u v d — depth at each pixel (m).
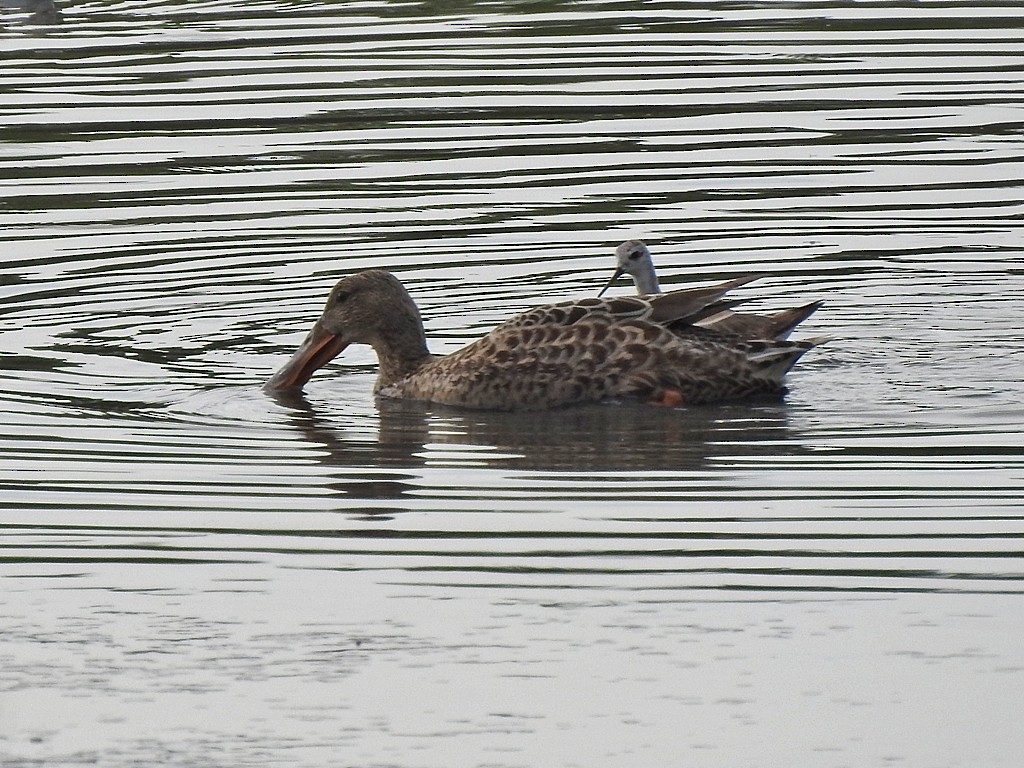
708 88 26.55
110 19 31.50
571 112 25.52
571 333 16.53
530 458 14.66
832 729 9.91
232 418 15.91
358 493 13.77
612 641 11.02
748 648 10.89
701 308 16.67
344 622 11.34
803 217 21.62
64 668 10.77
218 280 19.77
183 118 25.38
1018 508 13.12
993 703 10.16
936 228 21.28
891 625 11.15
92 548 12.62
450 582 11.94
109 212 21.92
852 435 15.10
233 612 11.52
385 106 25.75
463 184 22.73
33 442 15.02
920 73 27.28
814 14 30.88
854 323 18.45
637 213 21.70
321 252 20.58
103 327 18.42
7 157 23.81
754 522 12.95
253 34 30.09
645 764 9.58
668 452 14.76
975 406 15.86
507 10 31.53
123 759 9.70
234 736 9.93
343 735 9.93
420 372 16.88
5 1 32.00
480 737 9.88
